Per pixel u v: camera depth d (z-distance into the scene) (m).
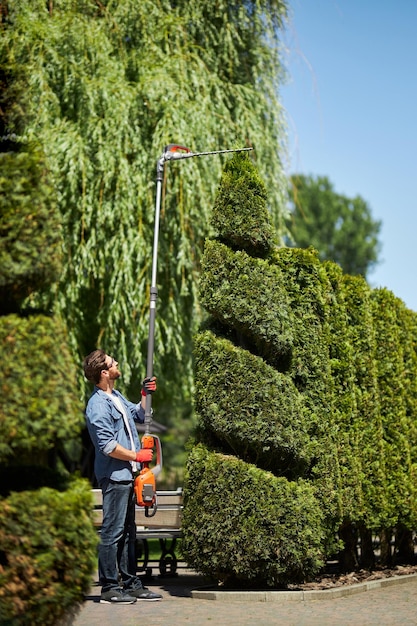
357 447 9.81
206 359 8.52
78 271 12.59
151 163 13.09
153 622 6.73
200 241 13.46
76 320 12.98
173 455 33.16
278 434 8.28
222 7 14.47
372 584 9.11
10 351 5.00
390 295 11.31
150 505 7.81
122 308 12.80
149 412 8.35
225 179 8.82
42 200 5.29
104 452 7.59
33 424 4.91
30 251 5.17
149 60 13.69
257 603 7.88
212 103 14.09
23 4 13.08
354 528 10.16
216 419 8.35
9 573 4.89
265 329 8.44
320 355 9.07
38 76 12.56
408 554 11.75
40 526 4.97
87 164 12.67
